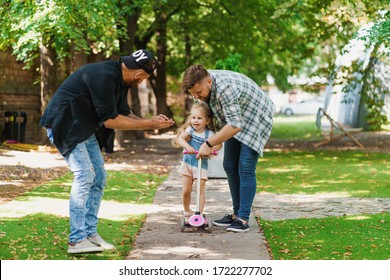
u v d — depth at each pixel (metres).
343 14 13.69
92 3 10.73
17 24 10.95
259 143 6.22
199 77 5.92
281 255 5.39
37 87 19.12
